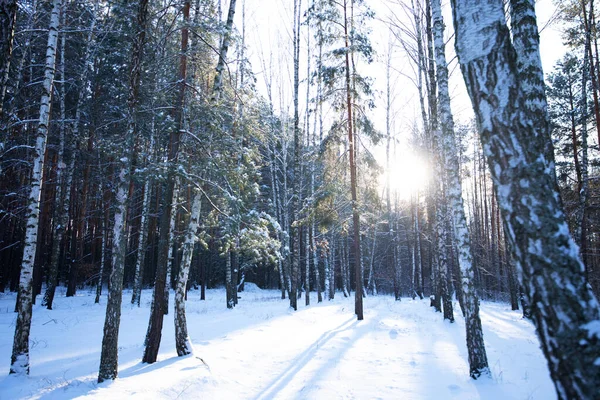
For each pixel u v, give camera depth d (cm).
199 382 613
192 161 889
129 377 636
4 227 2266
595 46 1362
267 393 593
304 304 2291
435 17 868
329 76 1521
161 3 920
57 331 1143
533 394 545
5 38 436
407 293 3794
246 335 1063
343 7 1530
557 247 219
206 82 1041
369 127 1483
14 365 678
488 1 273
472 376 642
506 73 258
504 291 3055
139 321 1394
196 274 3691
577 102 1803
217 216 1064
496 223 3105
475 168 3428
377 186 1542
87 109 1770
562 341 205
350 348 902
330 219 1616
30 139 1709
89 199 2512
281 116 2336
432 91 1338
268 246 981
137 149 802
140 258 2002
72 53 1831
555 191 247
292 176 2497
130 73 739
